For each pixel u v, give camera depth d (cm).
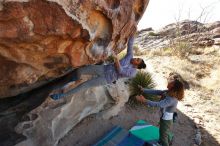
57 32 356
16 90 449
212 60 1409
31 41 351
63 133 606
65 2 347
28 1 320
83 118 691
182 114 842
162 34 2186
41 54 383
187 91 1023
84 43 405
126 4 443
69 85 525
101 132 676
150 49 1730
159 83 1045
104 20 419
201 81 1141
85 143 630
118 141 632
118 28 444
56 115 567
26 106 541
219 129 782
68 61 417
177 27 1933
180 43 1592
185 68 1265
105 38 440
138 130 671
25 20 328
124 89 790
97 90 694
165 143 611
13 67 386
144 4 496
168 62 1348
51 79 473
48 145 540
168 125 587
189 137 729
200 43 1731
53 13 343
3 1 304
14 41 343
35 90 547
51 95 507
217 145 709
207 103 938
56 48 384
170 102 561
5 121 512
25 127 522
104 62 612
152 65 1283
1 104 525
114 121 732
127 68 505
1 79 396
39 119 542
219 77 1138
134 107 816
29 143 506
